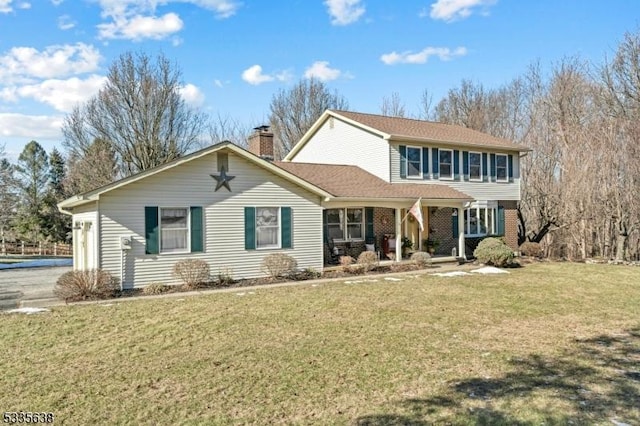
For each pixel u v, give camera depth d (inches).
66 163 1585.9
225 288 557.0
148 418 201.3
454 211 916.6
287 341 321.4
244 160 607.5
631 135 965.8
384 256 818.2
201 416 202.8
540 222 1077.8
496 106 1600.6
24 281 687.1
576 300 479.2
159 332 346.3
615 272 710.5
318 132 991.6
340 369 263.9
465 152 917.8
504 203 975.6
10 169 1274.6
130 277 529.0
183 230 565.6
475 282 597.9
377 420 197.5
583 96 1234.6
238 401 219.3
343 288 550.3
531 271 719.1
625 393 226.7
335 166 850.1
